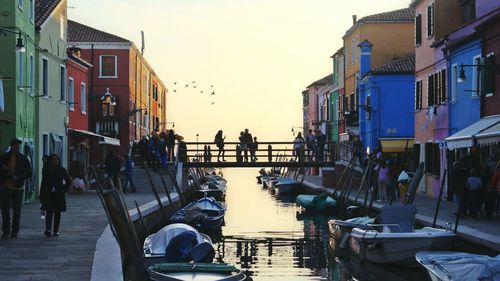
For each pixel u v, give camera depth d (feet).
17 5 79.00
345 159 132.67
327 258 63.26
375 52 148.87
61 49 100.63
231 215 105.70
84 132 105.60
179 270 42.70
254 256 64.64
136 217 66.54
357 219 70.23
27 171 49.57
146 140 119.96
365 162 117.39
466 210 69.05
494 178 63.93
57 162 51.29
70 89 108.78
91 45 158.40
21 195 50.01
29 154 82.43
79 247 45.55
